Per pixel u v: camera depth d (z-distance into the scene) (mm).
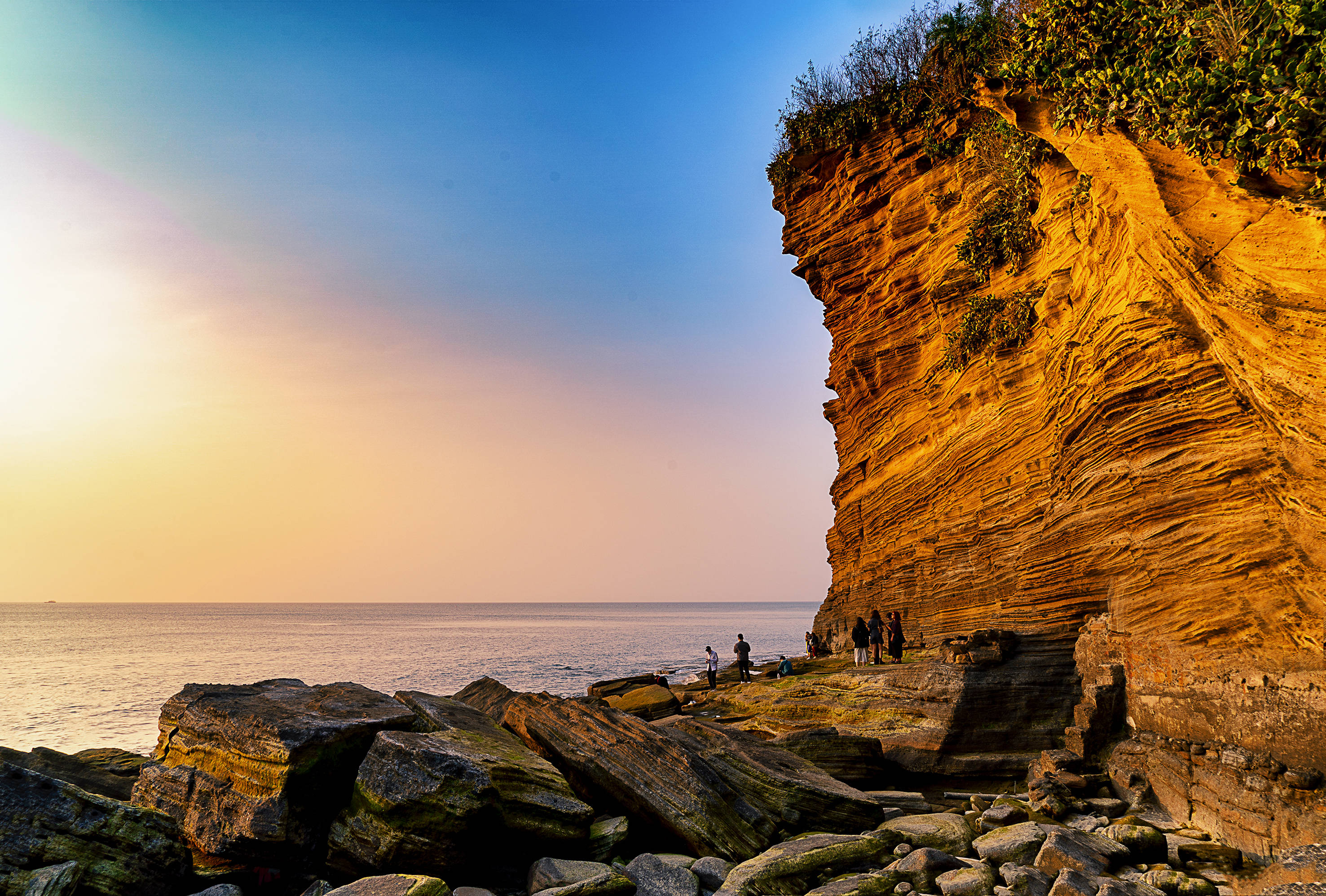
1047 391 15227
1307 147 7742
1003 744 13109
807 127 25797
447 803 7816
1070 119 11289
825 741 13461
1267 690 8539
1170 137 9070
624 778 9617
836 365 27672
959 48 19750
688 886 7898
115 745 24516
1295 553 8391
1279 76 7645
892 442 23641
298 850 8156
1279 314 7957
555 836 8547
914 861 8344
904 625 22516
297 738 8234
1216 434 9758
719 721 18953
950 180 21266
